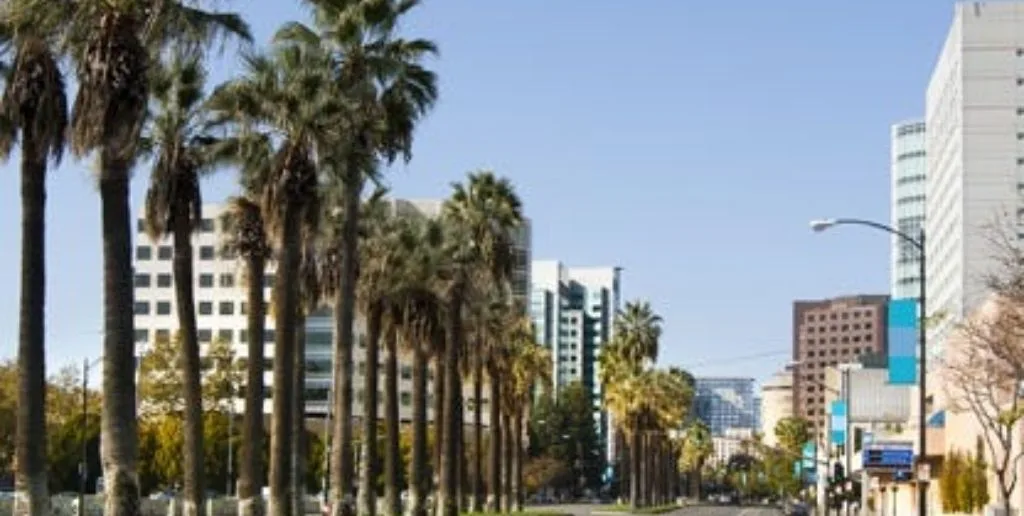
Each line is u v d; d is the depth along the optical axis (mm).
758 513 160125
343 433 50000
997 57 175000
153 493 122062
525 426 165500
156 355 124562
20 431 32656
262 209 46344
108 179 28391
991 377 48312
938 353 92250
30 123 32375
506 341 99688
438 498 80688
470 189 78625
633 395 141875
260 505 46906
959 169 175000
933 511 81625
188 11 28703
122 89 28094
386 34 49562
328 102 46156
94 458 113688
